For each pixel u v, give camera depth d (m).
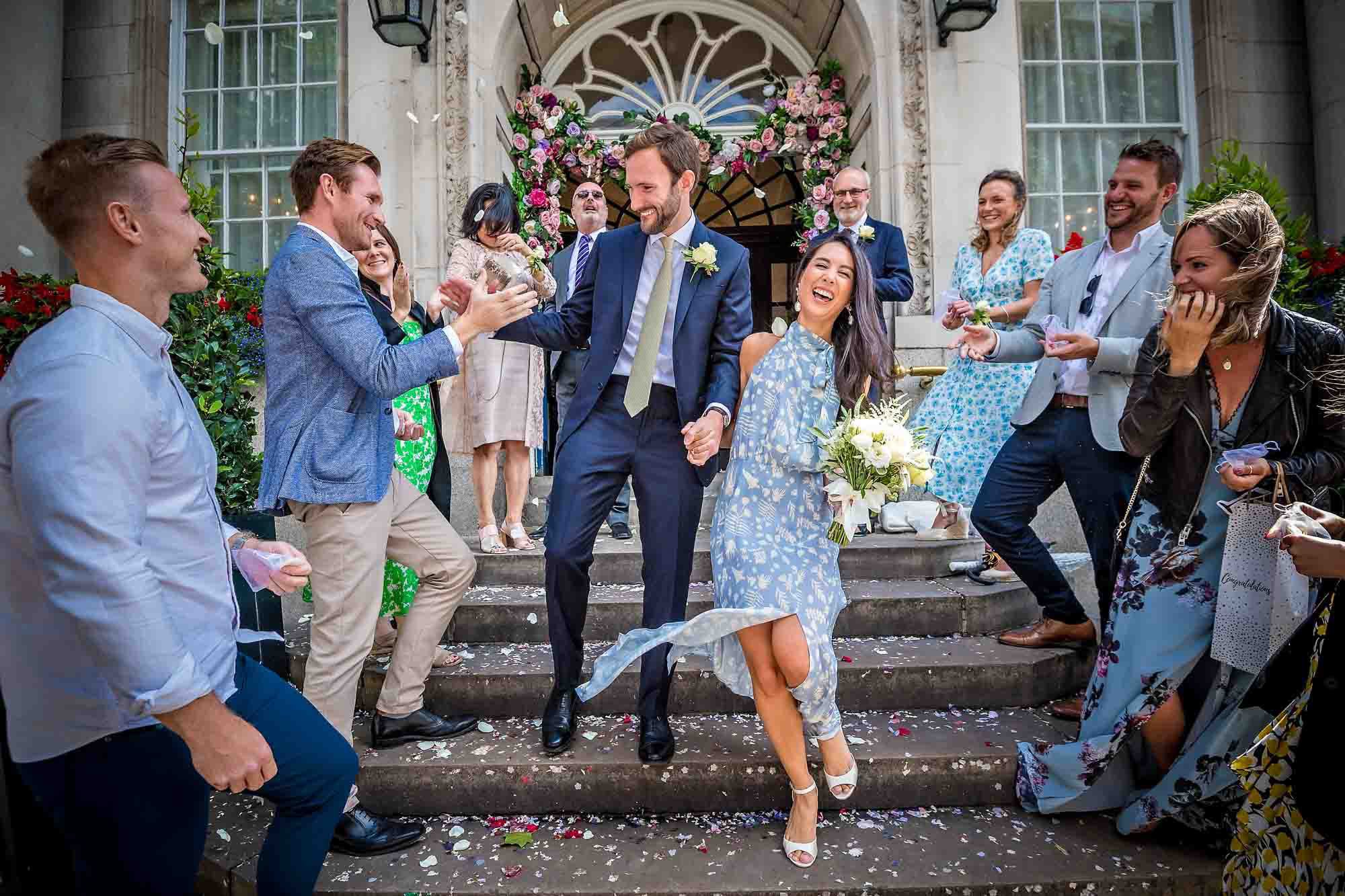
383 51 5.24
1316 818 1.52
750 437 2.32
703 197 6.73
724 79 6.45
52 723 1.42
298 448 2.14
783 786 2.42
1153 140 2.73
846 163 5.97
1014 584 3.53
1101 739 2.24
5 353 4.06
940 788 2.44
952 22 4.95
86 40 5.64
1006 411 3.45
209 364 3.41
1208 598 2.12
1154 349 2.21
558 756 2.48
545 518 4.71
